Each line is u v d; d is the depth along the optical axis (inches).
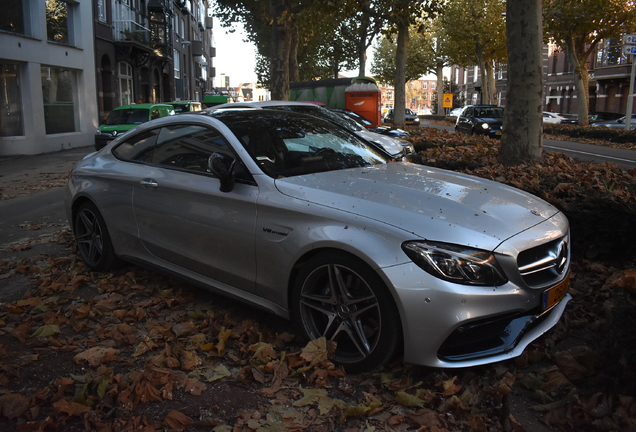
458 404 101.7
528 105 332.5
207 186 143.9
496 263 107.0
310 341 119.3
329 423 99.4
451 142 479.2
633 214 163.0
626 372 98.0
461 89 3189.0
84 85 941.8
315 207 121.3
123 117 715.4
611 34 1040.2
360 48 1414.9
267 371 117.2
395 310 107.5
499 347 109.0
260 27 1320.1
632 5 965.8
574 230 178.2
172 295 165.8
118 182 171.9
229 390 111.7
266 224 128.3
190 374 117.4
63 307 156.9
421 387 109.9
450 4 1449.3
